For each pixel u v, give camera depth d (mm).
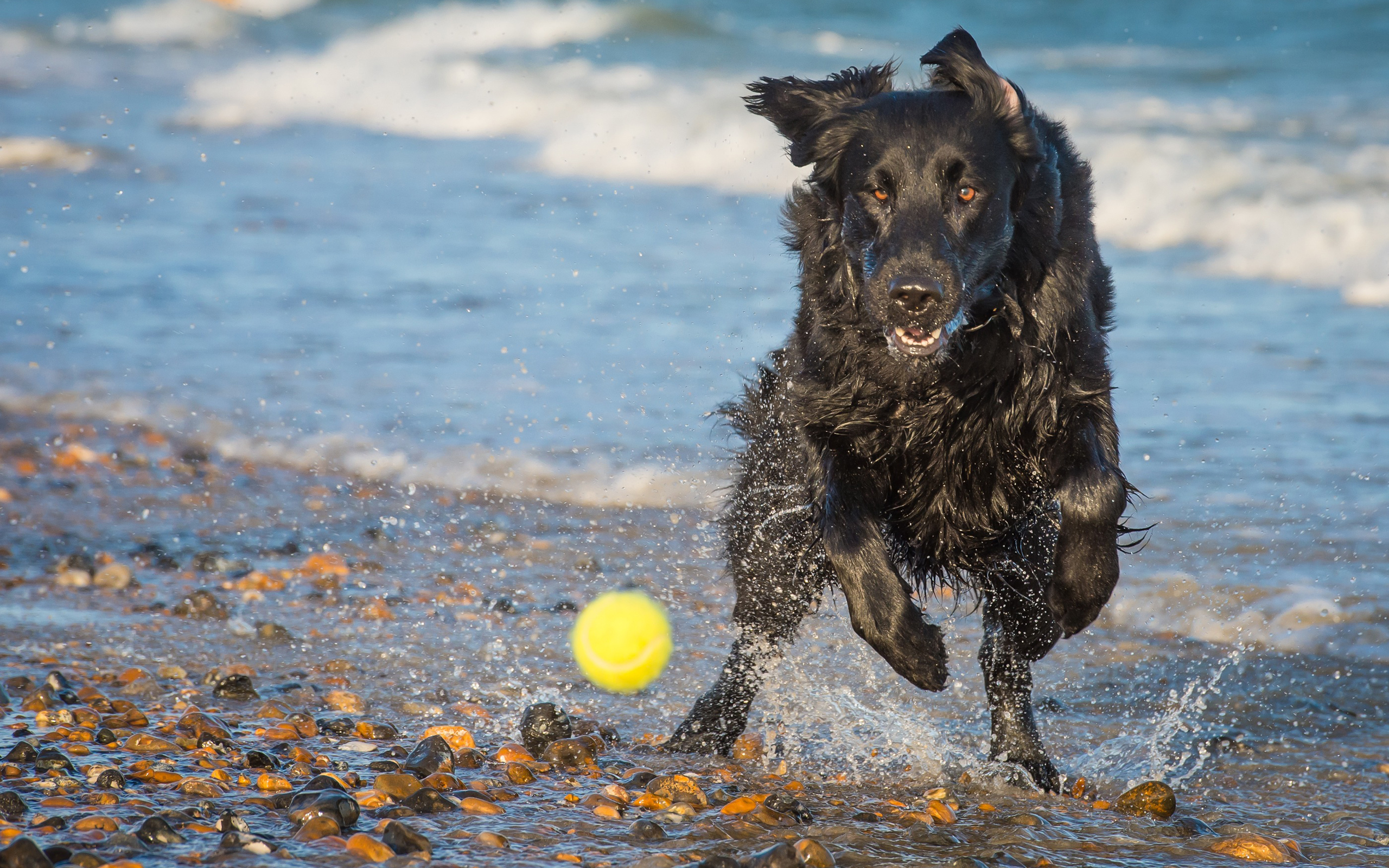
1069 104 32750
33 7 53688
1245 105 32031
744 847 5941
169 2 52406
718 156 30172
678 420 14641
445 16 49625
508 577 11109
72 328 18422
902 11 53688
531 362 16531
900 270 6633
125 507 12797
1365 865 6016
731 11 53656
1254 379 15219
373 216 25312
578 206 26391
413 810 6293
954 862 5750
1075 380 7188
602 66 41594
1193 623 9844
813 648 9500
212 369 16719
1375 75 35719
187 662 9070
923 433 7348
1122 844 6160
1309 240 21203
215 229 24281
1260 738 8023
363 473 13719
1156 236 22859
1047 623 7676
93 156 30703
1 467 13766
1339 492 11891
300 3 55656
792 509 7938
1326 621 9688
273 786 6555
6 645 9250
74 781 6461
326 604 10422
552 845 5898
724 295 19047
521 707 8445
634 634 8930
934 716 8461
